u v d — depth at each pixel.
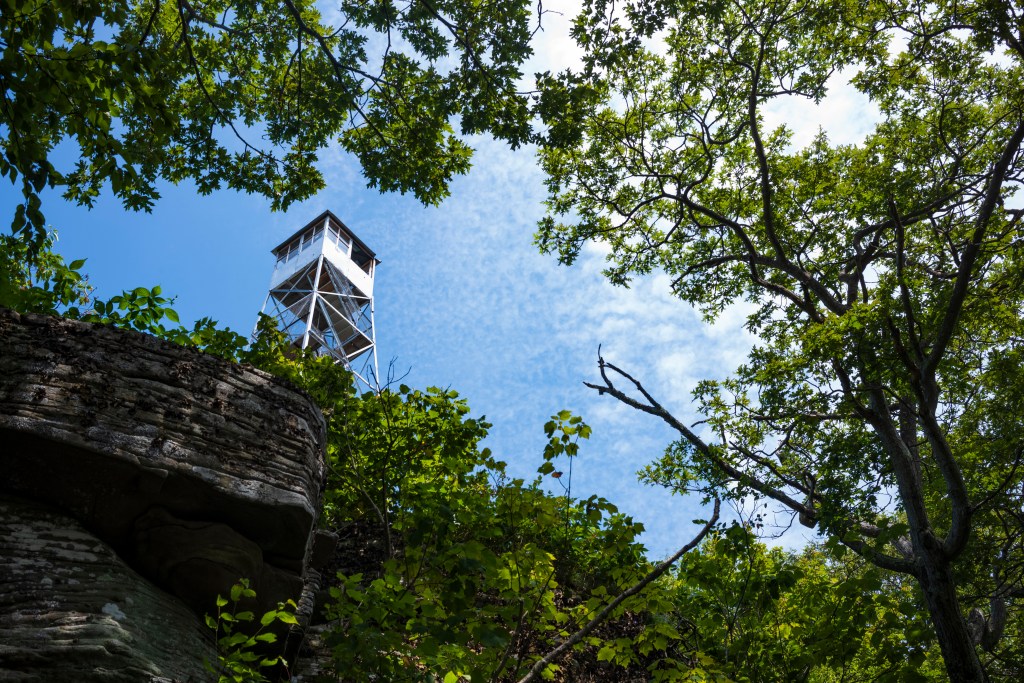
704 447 14.05
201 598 7.26
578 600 9.49
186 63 12.72
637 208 16.94
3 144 7.17
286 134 12.81
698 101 16.66
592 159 17.12
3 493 6.85
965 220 14.63
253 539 7.82
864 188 17.20
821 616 6.85
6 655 5.38
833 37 15.64
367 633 5.75
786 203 17.89
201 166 13.34
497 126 12.21
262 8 13.14
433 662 6.09
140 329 9.62
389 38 12.16
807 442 15.69
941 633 11.18
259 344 12.23
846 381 13.57
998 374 15.84
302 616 8.30
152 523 7.21
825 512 13.18
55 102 7.24
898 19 14.96
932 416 12.05
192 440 7.60
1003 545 14.16
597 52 12.04
